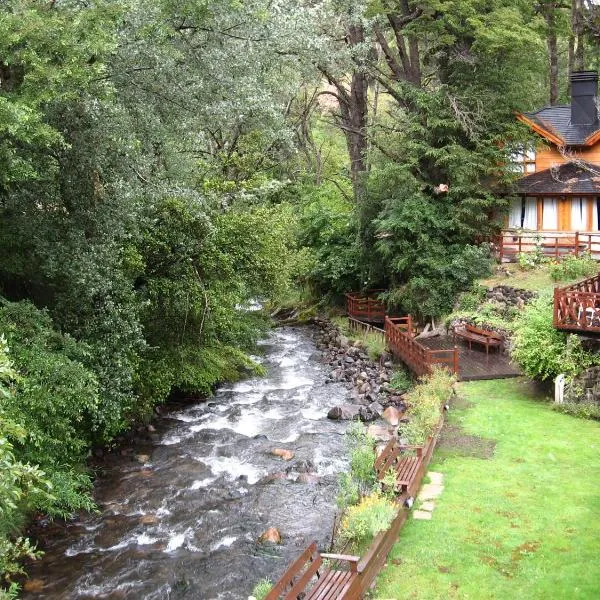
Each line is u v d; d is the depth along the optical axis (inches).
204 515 494.9
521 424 582.2
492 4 1018.1
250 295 858.1
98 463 587.5
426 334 927.7
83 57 453.4
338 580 334.0
